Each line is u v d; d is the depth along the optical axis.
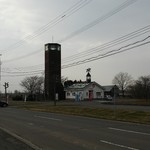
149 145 13.17
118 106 45.56
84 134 17.05
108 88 106.94
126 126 21.33
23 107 54.69
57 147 13.20
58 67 92.31
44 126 21.86
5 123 24.56
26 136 16.81
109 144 13.55
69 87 101.81
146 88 98.38
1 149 12.46
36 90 123.19
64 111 39.75
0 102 59.94
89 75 105.25
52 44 91.69
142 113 29.94
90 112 35.84
